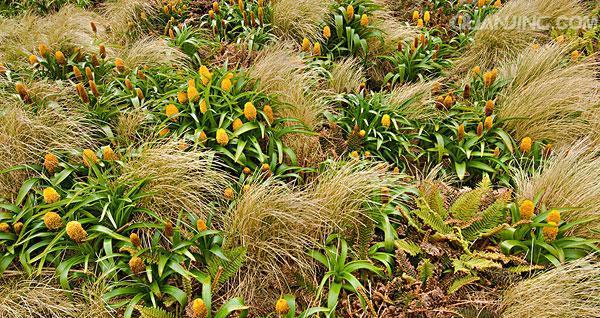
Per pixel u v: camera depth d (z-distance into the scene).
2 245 2.80
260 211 2.98
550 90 4.05
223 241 2.92
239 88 3.85
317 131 4.02
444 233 3.06
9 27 4.93
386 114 3.88
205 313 2.40
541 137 3.95
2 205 2.84
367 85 5.03
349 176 3.23
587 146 3.75
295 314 2.80
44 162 3.11
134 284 2.66
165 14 5.51
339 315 2.74
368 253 3.00
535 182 3.35
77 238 2.55
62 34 4.62
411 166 3.93
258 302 2.83
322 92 4.39
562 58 4.64
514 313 2.59
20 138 3.27
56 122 3.51
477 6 5.86
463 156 3.86
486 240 3.09
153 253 2.74
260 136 3.64
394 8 6.12
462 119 4.02
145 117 3.69
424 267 2.81
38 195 3.05
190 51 4.93
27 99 3.56
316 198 3.18
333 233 3.12
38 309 2.63
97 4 6.27
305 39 4.77
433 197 3.22
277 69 4.25
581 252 2.87
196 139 3.39
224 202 3.25
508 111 4.04
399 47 4.86
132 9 5.46
